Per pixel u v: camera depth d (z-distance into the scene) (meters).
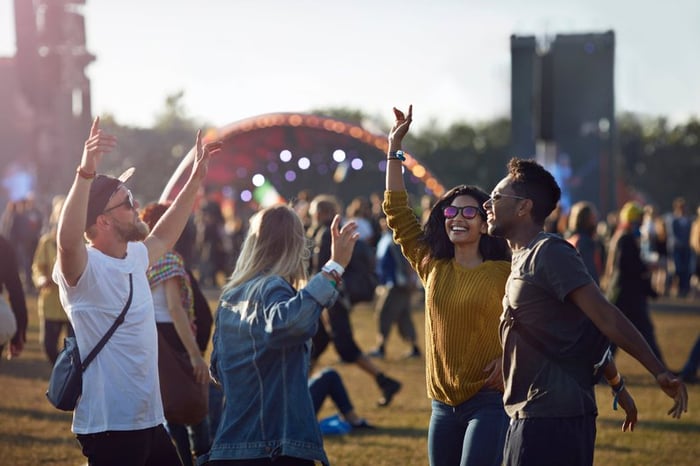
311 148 45.03
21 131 56.50
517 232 5.28
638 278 14.00
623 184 47.75
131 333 5.70
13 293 9.01
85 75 36.31
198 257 33.47
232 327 5.62
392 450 9.85
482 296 6.11
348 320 12.16
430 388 6.31
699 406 12.41
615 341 4.91
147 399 5.72
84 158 5.43
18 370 15.03
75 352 5.65
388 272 16.86
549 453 5.00
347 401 10.80
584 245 12.49
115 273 5.70
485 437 5.96
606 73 38.03
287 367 5.55
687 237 30.47
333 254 5.51
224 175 44.72
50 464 9.22
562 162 38.62
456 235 6.29
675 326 22.19
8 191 55.97
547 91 38.28
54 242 13.15
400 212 6.67
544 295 5.04
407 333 16.94
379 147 32.25
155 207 8.34
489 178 107.38
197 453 7.95
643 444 10.19
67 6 35.75
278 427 5.50
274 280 5.62
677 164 97.94
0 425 10.98
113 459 5.63
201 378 7.48
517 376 5.12
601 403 12.60
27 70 35.78
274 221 5.76
